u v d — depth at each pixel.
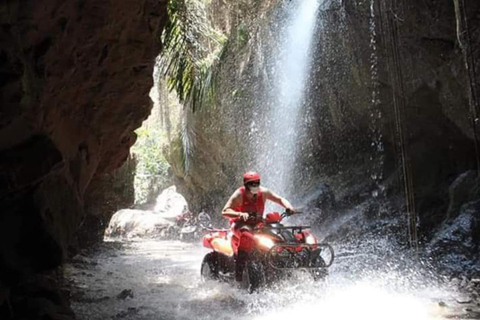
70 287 7.27
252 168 15.68
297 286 6.06
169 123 18.98
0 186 3.86
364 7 9.66
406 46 9.00
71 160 6.07
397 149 10.61
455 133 9.32
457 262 7.71
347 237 10.73
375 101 10.63
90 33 5.29
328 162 13.62
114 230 19.23
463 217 8.40
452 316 5.33
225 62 14.01
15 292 4.38
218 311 5.79
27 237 4.12
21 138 4.09
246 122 15.15
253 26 13.38
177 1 9.74
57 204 4.85
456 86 8.41
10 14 3.80
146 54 6.55
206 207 19.28
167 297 6.66
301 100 13.16
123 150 8.74
